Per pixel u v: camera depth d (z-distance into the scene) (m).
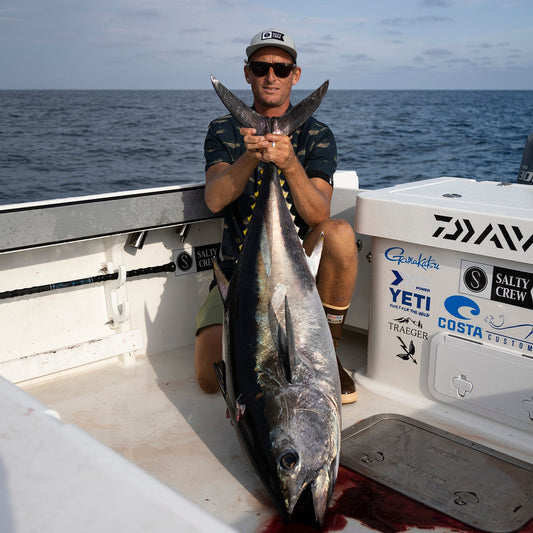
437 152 32.88
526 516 1.72
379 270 2.36
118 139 40.75
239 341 1.82
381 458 2.01
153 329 2.96
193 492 1.88
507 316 2.02
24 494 0.57
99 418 2.36
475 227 2.01
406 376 2.37
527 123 50.41
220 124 2.76
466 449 2.05
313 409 1.70
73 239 2.42
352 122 49.94
